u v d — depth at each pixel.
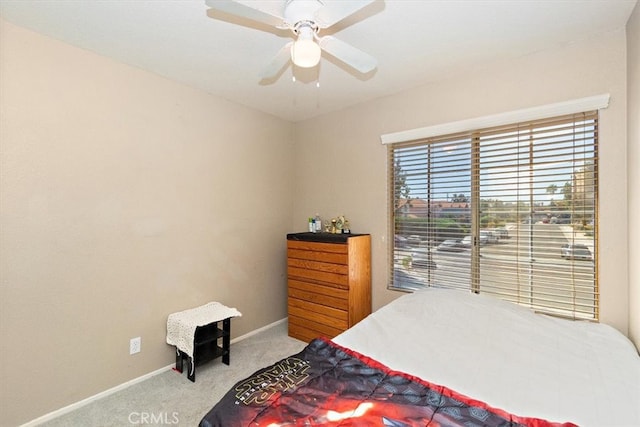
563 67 2.06
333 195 3.35
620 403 1.15
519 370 1.40
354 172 3.18
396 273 2.94
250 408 1.14
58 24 1.81
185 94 2.65
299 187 3.66
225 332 2.59
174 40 1.99
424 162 2.74
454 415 1.10
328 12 1.39
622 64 1.87
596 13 1.73
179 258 2.61
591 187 2.01
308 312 3.03
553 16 1.75
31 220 1.88
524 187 2.25
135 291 2.34
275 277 3.48
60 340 1.99
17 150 1.83
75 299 2.05
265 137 3.37
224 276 2.97
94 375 2.13
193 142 2.71
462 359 1.50
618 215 1.89
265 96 2.93
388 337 1.74
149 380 2.36
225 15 1.74
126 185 2.29
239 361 2.66
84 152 2.09
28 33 1.86
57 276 1.98
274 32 1.90
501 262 2.35
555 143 2.12
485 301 2.08
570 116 2.06
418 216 2.79
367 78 2.56
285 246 3.60
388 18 1.76
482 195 2.44
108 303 2.20
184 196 2.65
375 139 3.01
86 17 1.75
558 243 2.12
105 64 2.18
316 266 2.97
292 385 1.29
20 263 1.85
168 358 2.53
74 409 2.02
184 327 2.38
